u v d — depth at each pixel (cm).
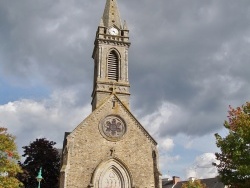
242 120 2844
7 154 3200
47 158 5825
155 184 4822
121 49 6106
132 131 5091
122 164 4831
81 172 4656
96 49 6244
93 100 5938
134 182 4791
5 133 3266
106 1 6806
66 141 4838
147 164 4938
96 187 4631
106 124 5041
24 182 5456
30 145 5928
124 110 5200
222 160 2894
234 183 2773
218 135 2955
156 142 5088
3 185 3123
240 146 2786
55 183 5744
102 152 4853
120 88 5769
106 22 6372
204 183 7312
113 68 5981
